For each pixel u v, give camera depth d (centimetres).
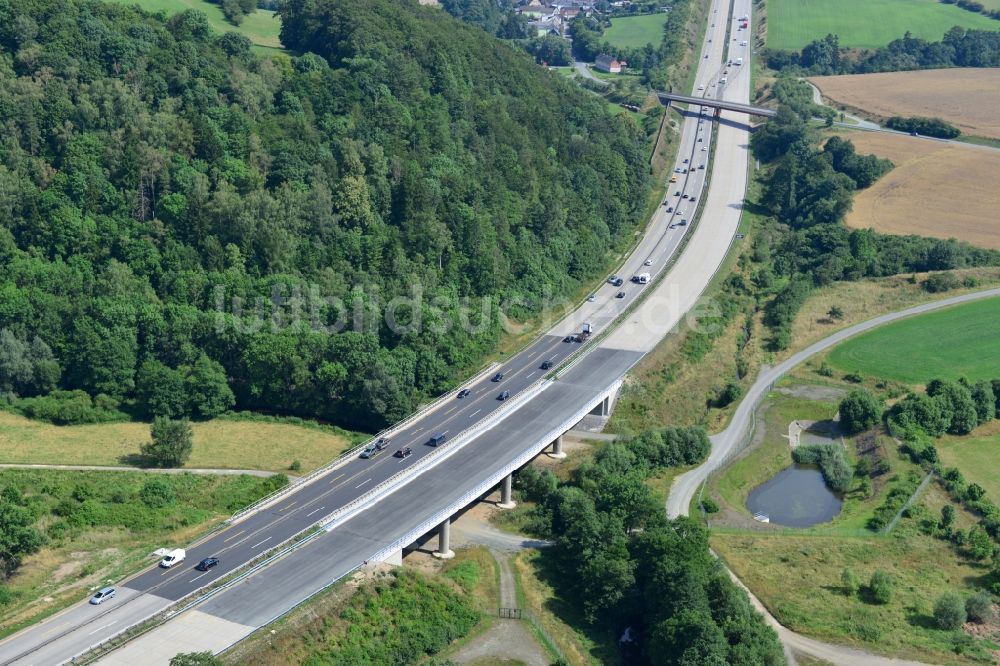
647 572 18038
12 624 15425
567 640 17350
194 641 14800
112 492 19538
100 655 14400
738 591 17725
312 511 18725
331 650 15400
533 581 18712
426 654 16325
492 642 16875
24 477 19950
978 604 18325
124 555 17688
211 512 19400
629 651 17525
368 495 18975
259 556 16988
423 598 17062
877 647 17462
